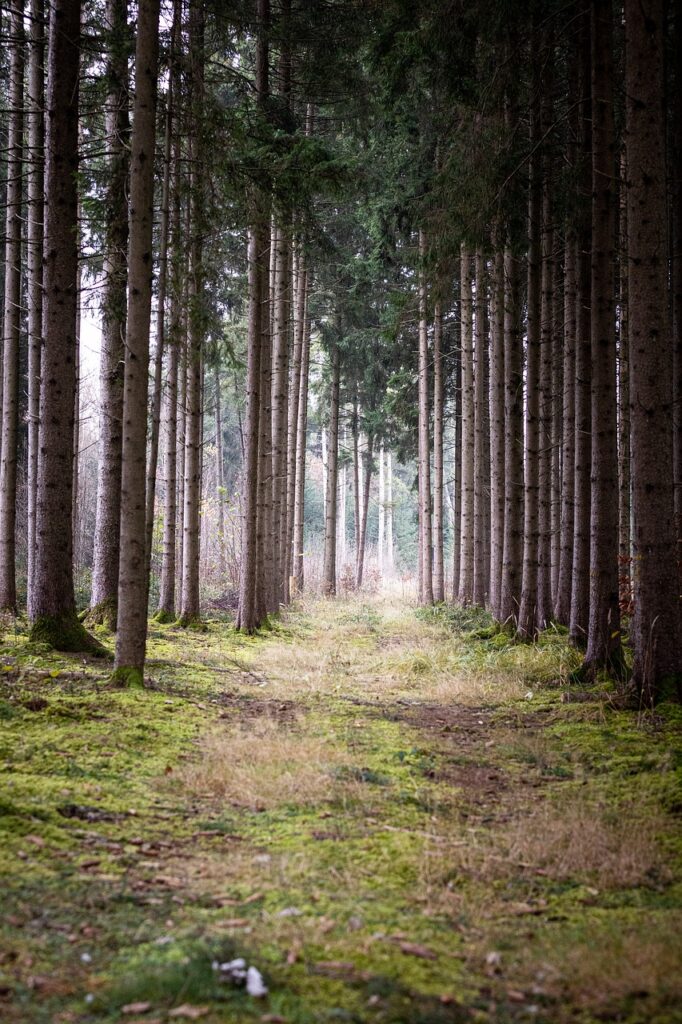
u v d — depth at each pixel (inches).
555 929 156.2
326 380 1220.5
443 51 425.7
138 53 345.7
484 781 265.4
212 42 528.7
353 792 238.4
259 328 620.7
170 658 472.7
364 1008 119.3
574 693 383.2
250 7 544.4
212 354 488.1
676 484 412.8
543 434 633.6
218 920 149.3
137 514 356.5
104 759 247.4
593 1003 126.0
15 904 145.5
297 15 567.8
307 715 360.2
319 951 137.6
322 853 189.0
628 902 171.2
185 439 848.9
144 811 210.1
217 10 486.3
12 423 528.7
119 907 151.6
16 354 526.6
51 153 407.5
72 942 135.4
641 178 326.0
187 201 454.0
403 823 216.2
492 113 423.5
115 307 472.4
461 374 997.8
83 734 269.6
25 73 576.4
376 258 800.3
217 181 445.4
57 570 411.8
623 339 557.9
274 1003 118.8
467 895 171.6
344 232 936.3
